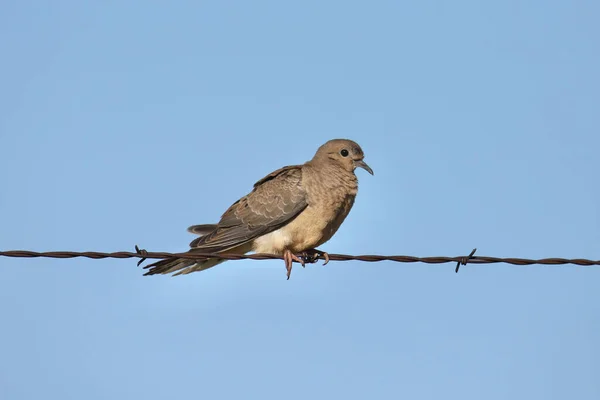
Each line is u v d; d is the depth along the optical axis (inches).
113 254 380.5
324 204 476.1
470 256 409.7
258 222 479.8
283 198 476.7
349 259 419.2
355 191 492.1
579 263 412.5
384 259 414.0
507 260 409.4
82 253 375.9
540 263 410.0
